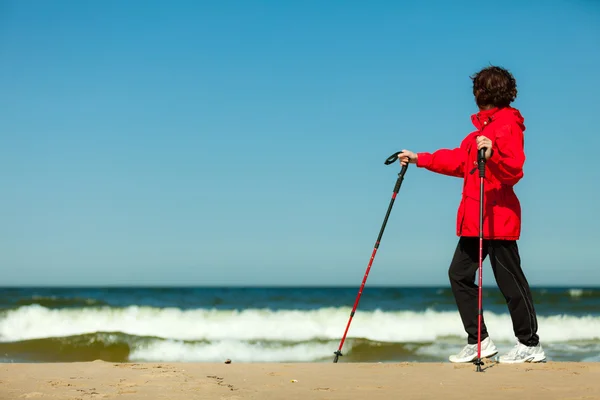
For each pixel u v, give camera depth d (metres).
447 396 3.47
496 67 4.77
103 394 3.56
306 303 23.58
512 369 4.54
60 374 4.38
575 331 13.78
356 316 14.12
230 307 21.52
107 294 31.50
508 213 4.67
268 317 14.10
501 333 12.91
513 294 4.79
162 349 11.27
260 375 4.35
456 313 14.23
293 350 11.09
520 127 4.75
